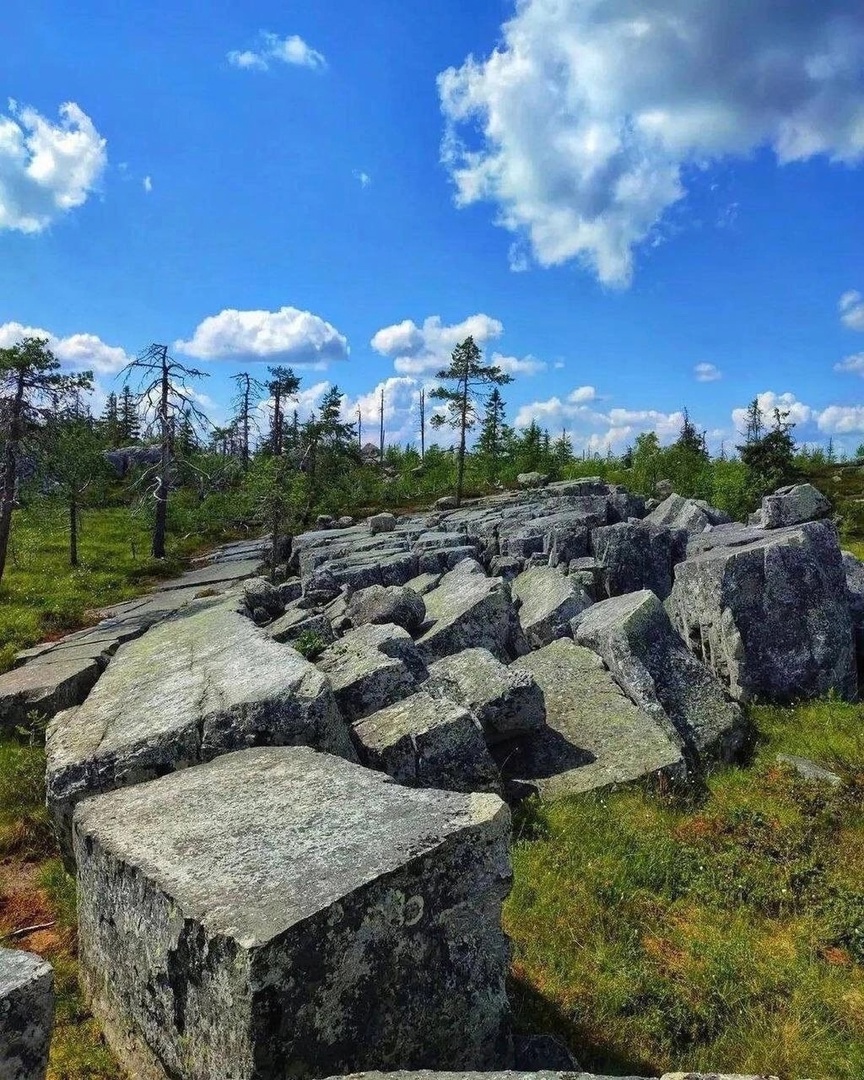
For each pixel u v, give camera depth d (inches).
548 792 299.3
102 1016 184.9
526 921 220.7
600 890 234.4
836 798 293.1
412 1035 144.7
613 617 407.5
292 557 1085.1
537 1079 117.0
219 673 340.8
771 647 410.9
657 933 219.3
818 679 407.5
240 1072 128.2
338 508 1958.7
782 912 229.5
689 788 305.3
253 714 266.5
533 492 1638.8
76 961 218.7
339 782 199.5
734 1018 184.9
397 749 276.8
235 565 1146.0
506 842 164.2
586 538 706.2
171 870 158.7
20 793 339.0
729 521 771.4
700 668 375.2
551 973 199.8
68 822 262.8
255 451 1987.0
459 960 153.1
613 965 201.8
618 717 343.9
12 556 1152.2
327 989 134.0
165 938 149.3
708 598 433.4
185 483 1753.2
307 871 149.0
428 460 2802.7
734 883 240.4
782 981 197.2
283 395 1803.6
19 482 936.9
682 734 339.6
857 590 478.6
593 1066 169.5
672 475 1785.2
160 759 264.5
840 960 209.0
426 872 150.5
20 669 534.0
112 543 1397.6
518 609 573.9
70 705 466.0
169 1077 154.6
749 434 2500.0
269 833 169.3
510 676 333.1
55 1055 176.9
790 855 258.7
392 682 330.6
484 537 872.9
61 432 964.6
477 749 284.7
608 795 295.1
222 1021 133.3
